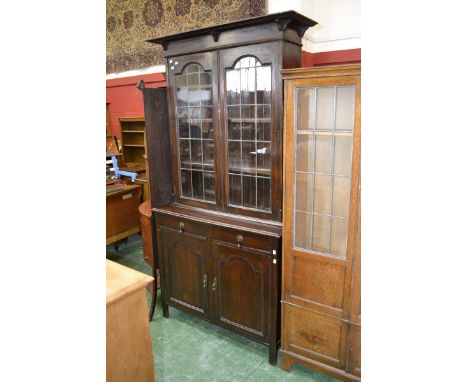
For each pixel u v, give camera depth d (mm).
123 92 4293
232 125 2051
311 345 1875
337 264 1718
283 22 1717
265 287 1976
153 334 2336
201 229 2182
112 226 3561
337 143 1655
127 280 1178
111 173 4117
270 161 1950
